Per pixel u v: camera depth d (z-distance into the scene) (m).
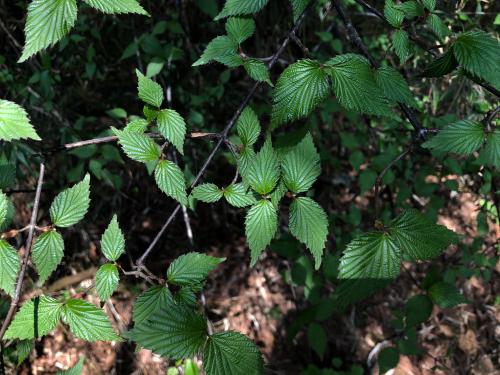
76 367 0.34
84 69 0.86
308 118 0.81
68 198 0.35
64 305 0.33
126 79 0.89
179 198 0.36
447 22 0.64
